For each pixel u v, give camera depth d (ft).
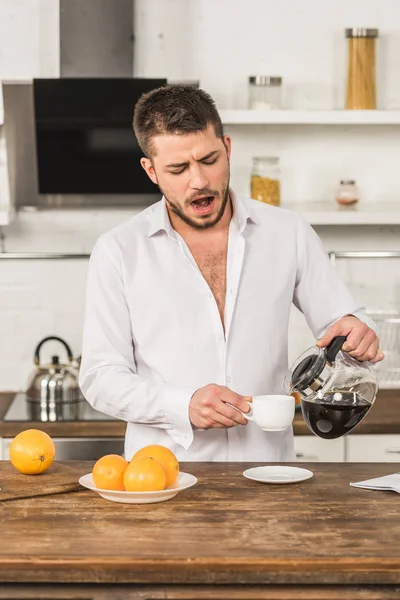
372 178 14.29
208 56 13.97
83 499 6.38
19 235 14.20
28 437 6.90
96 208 14.08
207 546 5.35
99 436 11.78
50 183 13.42
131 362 8.18
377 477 6.91
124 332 8.15
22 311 14.32
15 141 13.60
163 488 6.30
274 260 8.34
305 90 14.07
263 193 13.35
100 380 7.75
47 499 6.37
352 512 6.02
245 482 6.79
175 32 13.91
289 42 14.02
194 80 13.61
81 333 14.38
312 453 12.09
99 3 13.17
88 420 11.82
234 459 7.93
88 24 13.19
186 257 8.09
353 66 13.32
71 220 14.19
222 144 7.48
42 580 5.16
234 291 8.13
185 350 8.07
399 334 14.35
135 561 5.13
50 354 14.37
